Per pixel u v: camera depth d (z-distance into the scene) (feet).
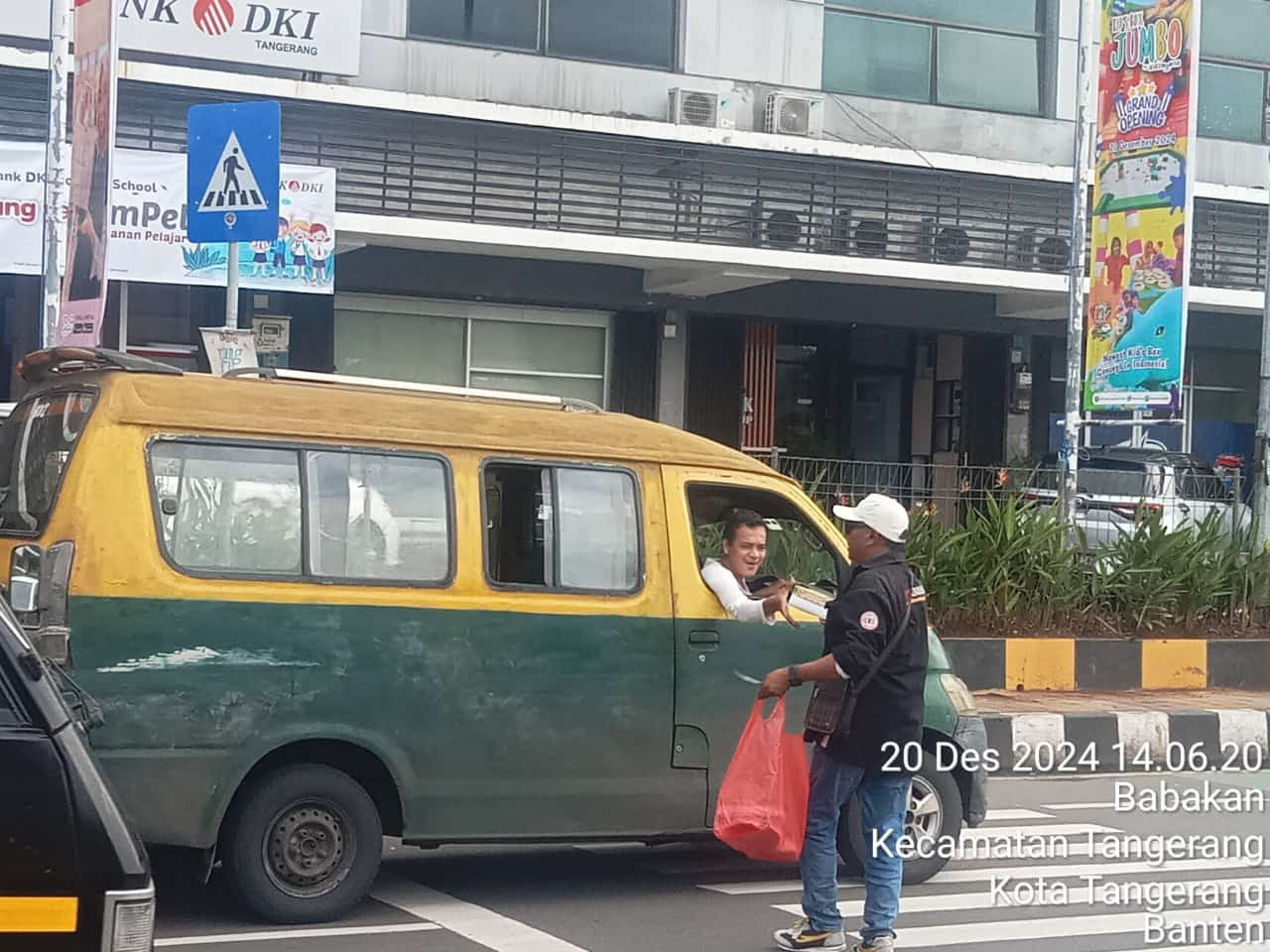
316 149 60.59
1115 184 54.13
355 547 22.12
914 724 20.65
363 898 23.57
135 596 20.59
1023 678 41.55
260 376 23.17
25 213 53.67
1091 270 54.95
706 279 66.74
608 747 23.25
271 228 32.65
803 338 76.43
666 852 27.99
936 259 69.26
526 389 69.36
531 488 23.35
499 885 25.04
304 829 21.77
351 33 61.41
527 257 65.87
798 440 75.61
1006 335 77.05
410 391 24.06
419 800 22.22
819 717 20.71
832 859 21.35
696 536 24.39
